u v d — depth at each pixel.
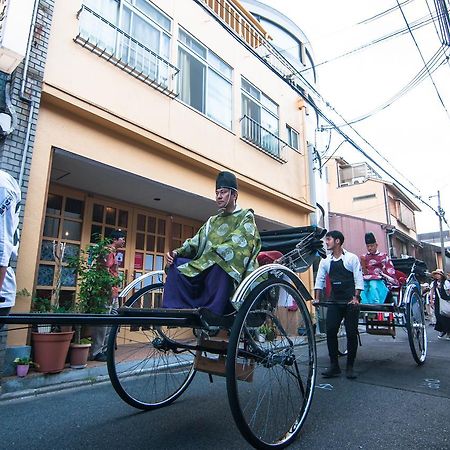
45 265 5.95
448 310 8.22
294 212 10.49
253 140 8.77
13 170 4.25
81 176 6.02
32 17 4.69
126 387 3.25
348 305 4.44
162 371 3.54
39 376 3.95
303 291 3.12
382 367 5.00
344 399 3.50
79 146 5.23
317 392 3.74
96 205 6.89
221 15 8.63
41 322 1.71
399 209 22.83
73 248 6.39
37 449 2.43
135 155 6.04
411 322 5.01
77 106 5.07
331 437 2.60
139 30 6.52
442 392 3.72
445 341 8.12
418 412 3.13
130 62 6.18
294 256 3.54
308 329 2.98
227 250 2.60
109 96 5.72
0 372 3.79
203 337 2.96
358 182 22.27
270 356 2.79
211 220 3.04
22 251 4.31
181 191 6.83
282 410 3.00
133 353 3.76
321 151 12.48
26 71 4.53
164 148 6.38
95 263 4.98
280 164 9.94
